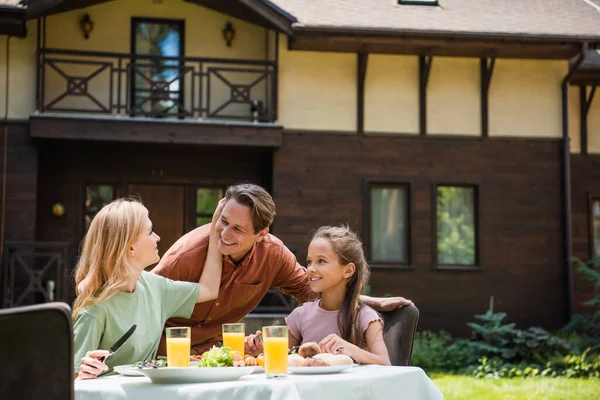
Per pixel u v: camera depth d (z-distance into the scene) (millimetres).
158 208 12391
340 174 12297
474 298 12516
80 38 12289
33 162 11453
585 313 12414
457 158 12609
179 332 2506
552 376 9172
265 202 3367
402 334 3273
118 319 2775
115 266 2766
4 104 11531
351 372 2520
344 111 12383
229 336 2693
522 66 12891
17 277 11539
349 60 12430
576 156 13570
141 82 12602
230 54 12672
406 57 12586
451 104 12664
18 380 1952
